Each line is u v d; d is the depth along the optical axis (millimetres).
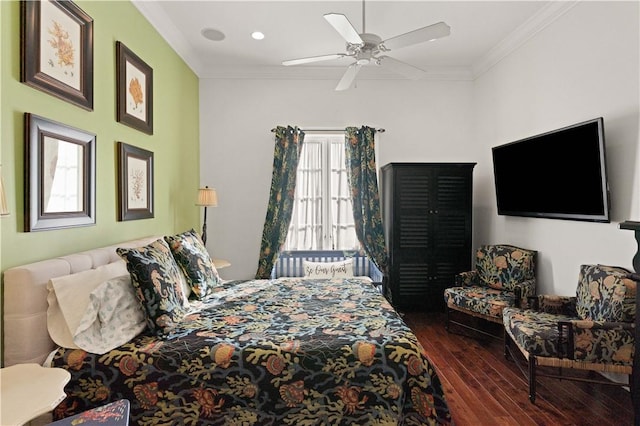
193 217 4070
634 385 1786
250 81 4312
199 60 4043
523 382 2486
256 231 4371
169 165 3363
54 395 1188
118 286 1805
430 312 4059
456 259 3969
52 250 1822
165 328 1804
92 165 2125
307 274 3955
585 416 2074
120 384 1604
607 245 2457
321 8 2955
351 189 4191
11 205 1577
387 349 1691
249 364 1642
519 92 3477
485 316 3072
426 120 4383
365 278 3334
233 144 4324
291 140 4191
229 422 1622
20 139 1624
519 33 3346
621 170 2346
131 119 2576
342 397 1642
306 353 1667
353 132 4195
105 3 2287
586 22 2627
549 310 2639
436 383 1669
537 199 3070
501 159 3525
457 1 2854
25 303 1539
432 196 3947
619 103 2355
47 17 1759
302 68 4238
